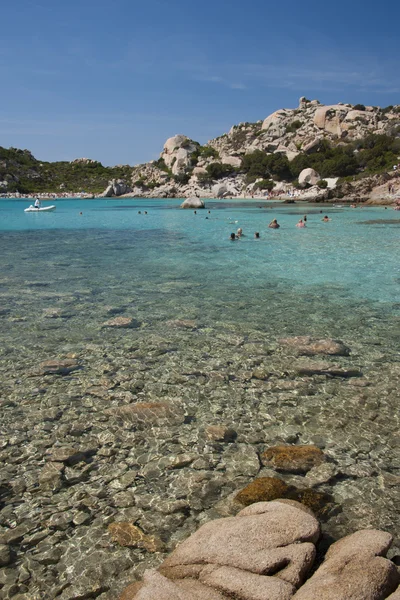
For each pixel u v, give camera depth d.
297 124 150.38
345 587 3.26
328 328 10.74
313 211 55.59
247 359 8.88
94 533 4.55
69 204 88.38
